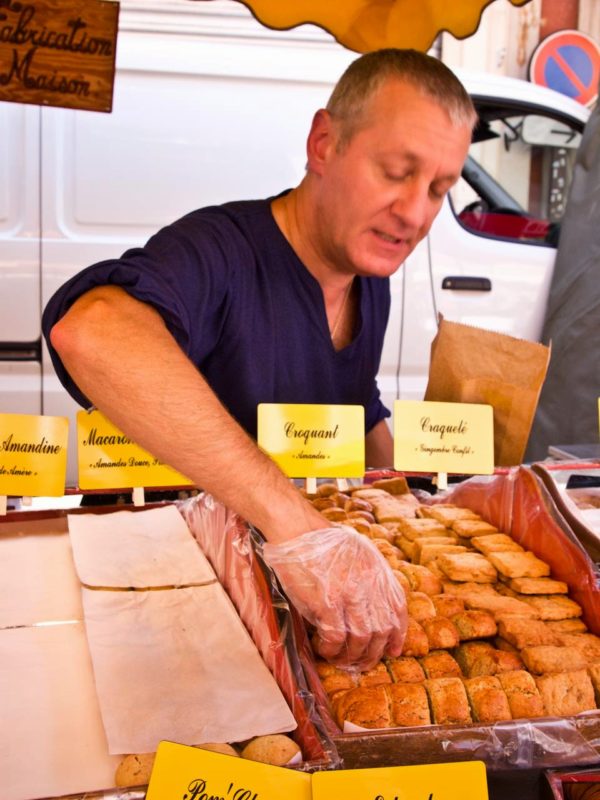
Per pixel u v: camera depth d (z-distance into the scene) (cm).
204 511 135
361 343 172
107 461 134
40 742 94
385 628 106
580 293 362
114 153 312
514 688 105
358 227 141
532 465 144
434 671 111
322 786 78
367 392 181
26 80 162
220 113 319
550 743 91
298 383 162
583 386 367
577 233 363
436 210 142
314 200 150
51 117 308
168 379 104
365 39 196
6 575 128
